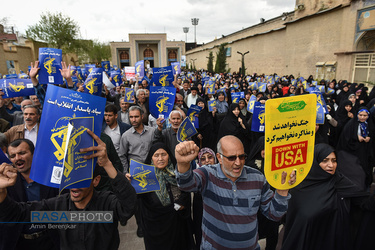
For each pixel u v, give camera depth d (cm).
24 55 2481
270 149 159
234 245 186
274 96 930
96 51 4116
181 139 308
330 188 235
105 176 288
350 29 1585
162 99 425
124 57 5459
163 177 255
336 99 972
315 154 240
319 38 1891
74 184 144
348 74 1619
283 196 173
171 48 5388
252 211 188
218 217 190
